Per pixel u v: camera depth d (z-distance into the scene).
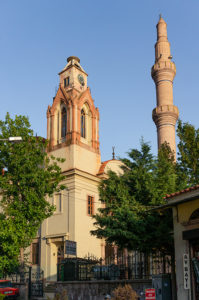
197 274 15.83
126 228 21.08
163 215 21.31
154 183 23.12
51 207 29.64
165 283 18.47
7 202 30.84
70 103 42.91
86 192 40.44
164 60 50.59
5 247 26.23
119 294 16.84
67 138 41.94
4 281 30.62
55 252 39.12
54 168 30.70
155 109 48.59
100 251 39.56
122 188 23.91
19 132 29.30
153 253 22.12
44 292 33.22
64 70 46.09
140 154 25.02
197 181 25.19
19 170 28.33
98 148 44.56
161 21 54.00
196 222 16.23
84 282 23.36
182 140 26.94
